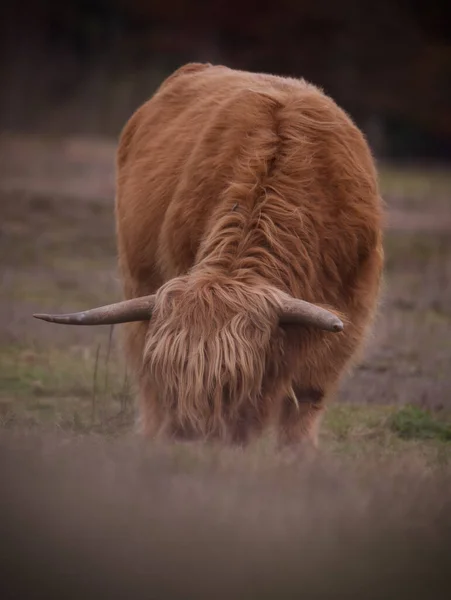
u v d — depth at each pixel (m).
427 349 40.25
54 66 147.75
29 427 25.05
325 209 22.67
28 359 36.66
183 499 17.45
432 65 164.50
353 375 35.66
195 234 22.98
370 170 24.72
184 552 15.66
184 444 19.84
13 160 95.12
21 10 150.88
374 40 165.50
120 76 147.62
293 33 163.38
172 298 20.16
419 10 169.75
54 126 133.12
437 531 16.64
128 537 15.97
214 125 23.88
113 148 107.19
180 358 19.36
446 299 52.28
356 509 17.27
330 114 24.03
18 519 16.59
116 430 25.45
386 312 48.22
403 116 163.12
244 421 19.89
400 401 32.62
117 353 36.88
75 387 32.25
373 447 24.58
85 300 48.66
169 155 25.66
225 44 161.75
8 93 139.38
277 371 20.41
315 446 23.72
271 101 23.86
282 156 22.77
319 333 21.64
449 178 114.12
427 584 14.95
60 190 79.44
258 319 19.72
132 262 26.11
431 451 24.33
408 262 64.12
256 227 21.61
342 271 23.11
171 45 155.88
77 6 154.50
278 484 18.30
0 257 59.41
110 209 74.19
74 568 15.17
